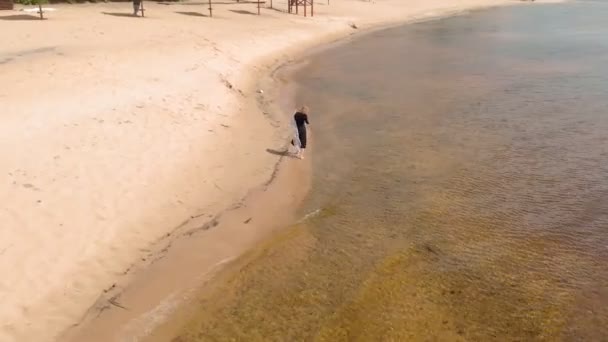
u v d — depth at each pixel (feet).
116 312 26.99
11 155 37.88
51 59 62.54
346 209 38.19
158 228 34.50
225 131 52.24
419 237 34.12
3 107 45.44
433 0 214.48
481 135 52.60
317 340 25.03
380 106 64.34
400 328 25.75
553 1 242.78
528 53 100.42
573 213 36.55
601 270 30.09
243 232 35.04
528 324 25.77
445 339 24.91
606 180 41.37
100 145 42.42
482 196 39.50
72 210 33.86
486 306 27.22
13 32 79.77
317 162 46.83
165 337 25.45
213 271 30.71
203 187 40.45
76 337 25.13
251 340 25.13
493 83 74.69
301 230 35.32
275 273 30.50
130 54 69.92
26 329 25.00
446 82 76.18
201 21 110.01
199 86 62.13
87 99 50.52
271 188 41.42
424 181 42.50
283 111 61.98
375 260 31.63
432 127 55.67
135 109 50.67
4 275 27.55
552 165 44.62
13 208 32.50
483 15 180.24
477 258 31.60
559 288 28.55
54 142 41.06
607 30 135.64
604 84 71.97
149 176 40.09
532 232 34.30
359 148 50.06
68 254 30.22
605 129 52.95
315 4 168.14
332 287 29.14
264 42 98.78
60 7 117.39
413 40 119.85
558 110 60.18
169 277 29.96
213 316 26.91
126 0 139.23
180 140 47.24
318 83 76.74
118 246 31.96
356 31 133.49
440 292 28.45
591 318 26.12
